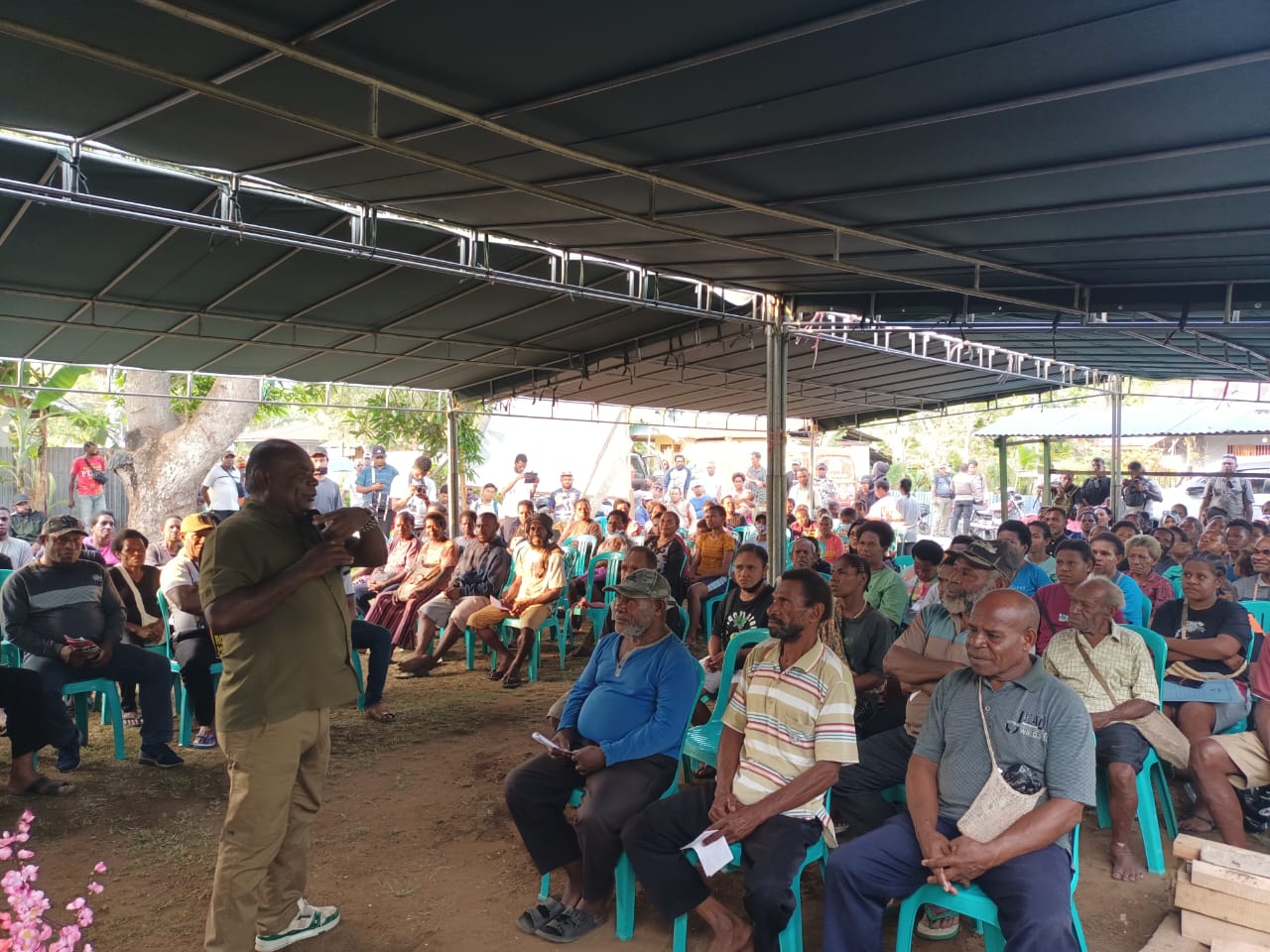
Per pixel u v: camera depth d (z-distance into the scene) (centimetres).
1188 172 474
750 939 308
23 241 697
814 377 1411
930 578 572
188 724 566
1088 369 1428
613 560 847
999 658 283
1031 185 515
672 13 355
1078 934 271
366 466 1353
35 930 210
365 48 398
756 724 319
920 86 407
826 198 568
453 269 683
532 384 1313
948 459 3116
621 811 330
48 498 1480
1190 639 450
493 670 764
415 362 1204
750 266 780
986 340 1103
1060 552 474
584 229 690
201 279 807
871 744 379
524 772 354
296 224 729
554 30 373
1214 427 1647
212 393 1437
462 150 523
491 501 1342
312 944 328
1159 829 390
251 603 274
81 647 500
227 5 365
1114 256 652
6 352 1043
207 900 362
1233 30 336
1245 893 288
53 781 482
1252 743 379
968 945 326
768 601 504
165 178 623
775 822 302
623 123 472
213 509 1197
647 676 360
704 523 920
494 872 389
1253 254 623
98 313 892
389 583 880
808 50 377
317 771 319
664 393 1520
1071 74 383
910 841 286
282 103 467
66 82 448
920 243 658
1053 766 275
